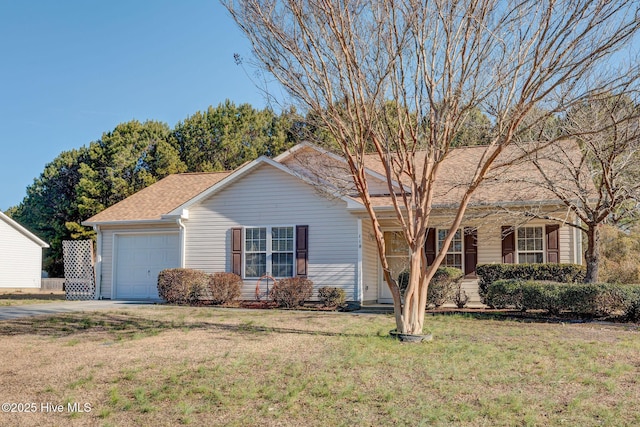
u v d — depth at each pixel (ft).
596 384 24.45
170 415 21.29
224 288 57.00
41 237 159.33
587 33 29.86
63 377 26.37
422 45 31.89
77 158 154.71
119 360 29.53
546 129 45.78
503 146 31.45
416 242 34.42
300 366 27.71
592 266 47.83
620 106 40.81
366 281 59.41
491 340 34.68
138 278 68.03
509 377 25.55
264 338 35.53
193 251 61.87
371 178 59.82
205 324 41.73
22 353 31.35
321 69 32.96
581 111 42.55
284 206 59.57
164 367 27.94
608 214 46.75
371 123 33.60
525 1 30.76
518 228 55.72
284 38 32.14
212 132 139.54
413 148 34.45
